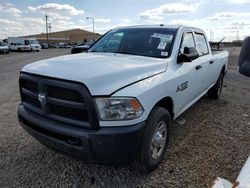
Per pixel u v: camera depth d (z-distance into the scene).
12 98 7.12
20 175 3.18
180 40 4.08
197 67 4.52
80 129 2.66
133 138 2.64
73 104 2.65
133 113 2.66
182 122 5.06
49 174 3.21
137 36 4.33
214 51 6.65
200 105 6.36
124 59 3.50
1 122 5.01
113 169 3.32
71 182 3.05
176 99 3.69
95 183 3.04
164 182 3.05
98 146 2.60
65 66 2.97
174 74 3.57
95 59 3.41
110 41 4.55
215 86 6.61
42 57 25.30
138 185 3.00
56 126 2.79
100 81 2.65
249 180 1.66
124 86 2.72
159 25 4.58
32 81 3.00
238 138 4.33
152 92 2.94
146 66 3.20
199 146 3.99
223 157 3.64
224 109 6.05
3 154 3.68
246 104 6.58
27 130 3.23
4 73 12.95
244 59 1.73
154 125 2.96
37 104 3.08
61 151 2.88
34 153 3.71
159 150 3.31
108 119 2.61
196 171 3.27
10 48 39.06
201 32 5.30
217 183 2.14
